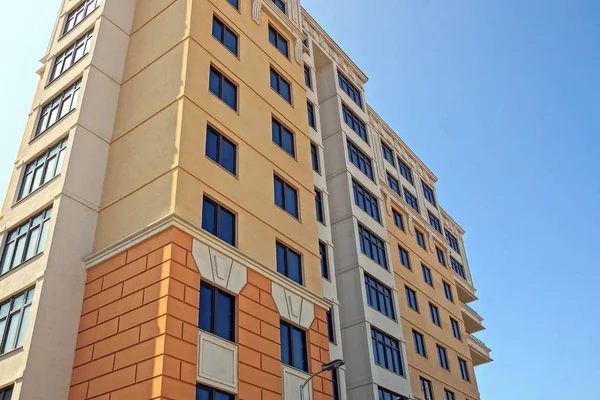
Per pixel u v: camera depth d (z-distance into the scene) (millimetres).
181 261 17547
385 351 29641
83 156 21750
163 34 23938
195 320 17031
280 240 22453
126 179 20953
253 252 20625
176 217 17953
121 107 23516
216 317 18016
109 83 24031
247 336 18656
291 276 22375
